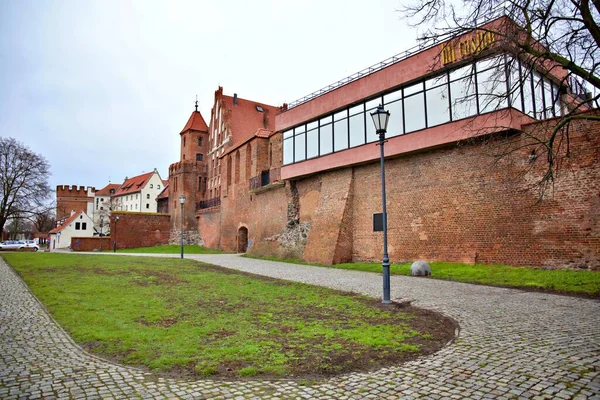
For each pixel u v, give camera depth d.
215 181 53.91
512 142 16.34
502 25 8.32
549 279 13.16
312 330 7.61
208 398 4.57
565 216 14.66
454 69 17.92
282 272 19.00
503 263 16.23
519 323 7.98
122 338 6.95
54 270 18.64
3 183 47.97
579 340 6.64
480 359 5.81
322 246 24.30
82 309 9.43
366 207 22.88
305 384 5.00
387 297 10.57
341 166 23.88
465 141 17.44
